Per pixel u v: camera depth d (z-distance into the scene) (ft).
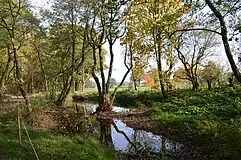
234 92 105.81
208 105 94.73
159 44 90.17
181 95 125.39
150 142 68.39
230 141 50.83
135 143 68.13
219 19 47.85
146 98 145.38
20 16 117.60
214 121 69.62
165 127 81.82
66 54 158.92
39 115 81.92
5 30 119.24
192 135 67.77
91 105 156.56
